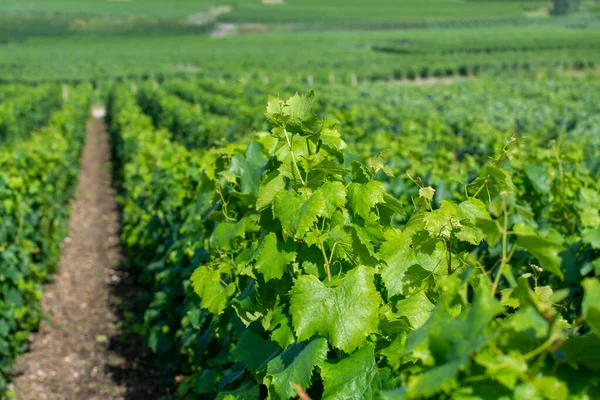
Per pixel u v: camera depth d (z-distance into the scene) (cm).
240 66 5791
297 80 4272
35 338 712
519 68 5594
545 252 144
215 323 335
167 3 14962
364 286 205
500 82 3822
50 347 691
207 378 354
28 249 712
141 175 973
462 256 222
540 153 633
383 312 210
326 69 5353
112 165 1958
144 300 789
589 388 128
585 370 131
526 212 157
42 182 938
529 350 129
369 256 221
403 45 8838
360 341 200
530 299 135
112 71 5238
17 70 5444
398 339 203
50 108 2870
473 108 2092
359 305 203
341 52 8050
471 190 251
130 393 590
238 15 13988
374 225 229
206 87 3047
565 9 14012
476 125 1302
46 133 1409
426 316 208
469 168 744
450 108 2122
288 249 233
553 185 464
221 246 307
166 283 599
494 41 8425
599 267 327
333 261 236
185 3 15112
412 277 213
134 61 6981
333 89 2770
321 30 12938
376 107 1928
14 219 698
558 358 130
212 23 13162
